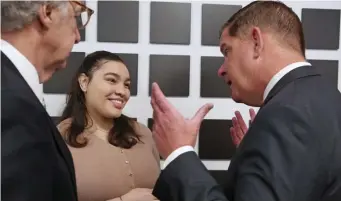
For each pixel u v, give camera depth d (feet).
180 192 2.81
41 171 2.44
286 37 3.05
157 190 2.96
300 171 2.60
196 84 5.87
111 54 5.35
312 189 2.63
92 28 5.69
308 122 2.70
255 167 2.65
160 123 3.08
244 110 5.98
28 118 2.43
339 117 2.83
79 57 5.70
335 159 2.72
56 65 2.94
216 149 6.00
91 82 5.15
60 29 2.77
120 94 5.16
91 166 4.89
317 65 6.01
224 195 2.80
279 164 2.59
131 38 5.73
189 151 2.96
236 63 3.22
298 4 5.92
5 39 2.66
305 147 2.64
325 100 2.85
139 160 5.20
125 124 5.34
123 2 5.69
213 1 5.81
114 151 5.09
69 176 2.69
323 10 5.96
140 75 5.79
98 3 5.66
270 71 3.04
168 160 2.97
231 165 2.93
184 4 5.76
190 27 5.80
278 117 2.72
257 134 2.74
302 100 2.80
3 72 2.46
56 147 2.63
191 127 3.06
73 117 5.15
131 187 5.01
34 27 2.68
